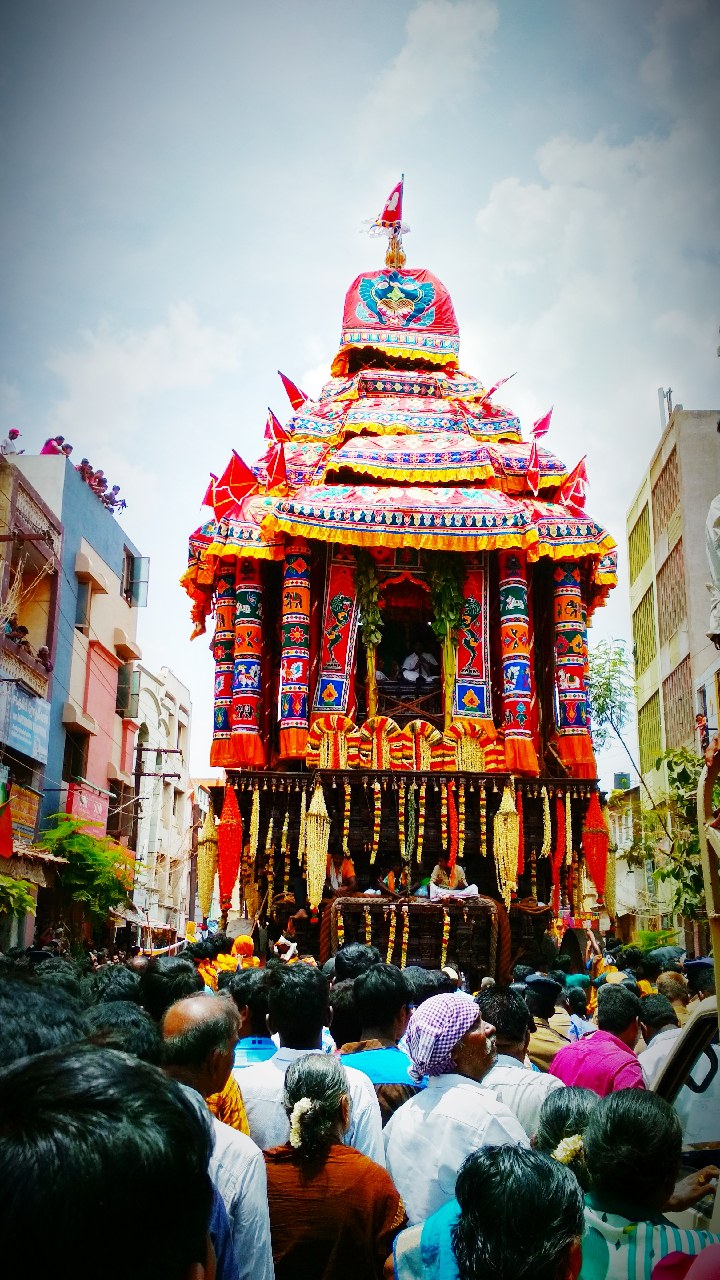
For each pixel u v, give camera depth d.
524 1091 5.70
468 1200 2.89
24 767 31.73
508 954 16.66
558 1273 2.80
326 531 17.16
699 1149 4.61
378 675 19.31
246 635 18.44
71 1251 1.71
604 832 17.28
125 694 41.81
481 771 17.53
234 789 17.12
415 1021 5.13
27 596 32.94
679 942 34.22
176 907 53.28
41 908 32.31
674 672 37.25
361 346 21.05
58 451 35.62
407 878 17.20
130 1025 4.70
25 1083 1.95
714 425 35.56
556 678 18.64
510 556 18.38
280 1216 4.20
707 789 3.85
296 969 5.86
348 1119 4.58
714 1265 2.87
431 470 18.20
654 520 39.91
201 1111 2.39
